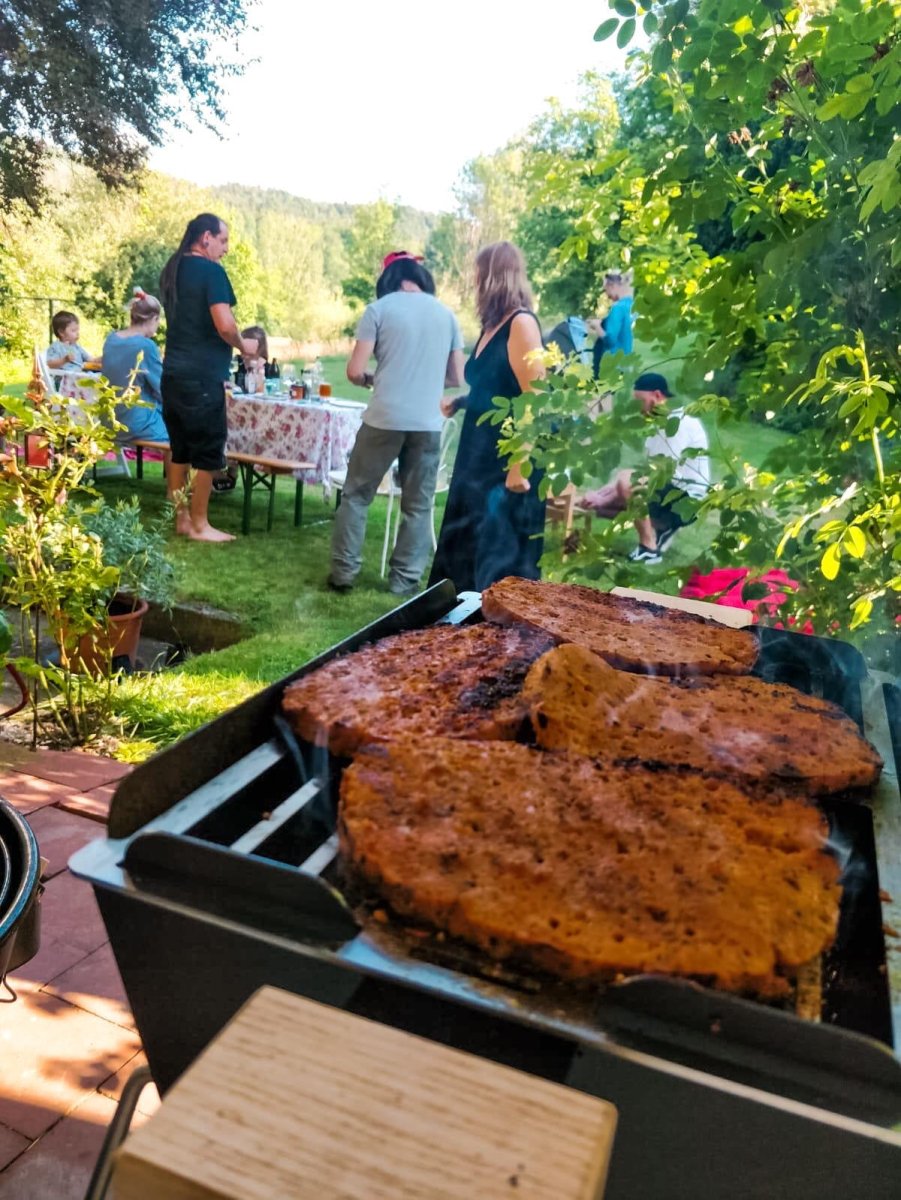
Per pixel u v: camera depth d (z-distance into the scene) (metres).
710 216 1.83
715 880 0.72
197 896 0.68
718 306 1.89
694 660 1.25
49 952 1.73
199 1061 0.44
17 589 2.62
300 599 3.78
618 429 1.97
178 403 4.21
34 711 2.54
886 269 1.71
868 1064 0.54
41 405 2.75
